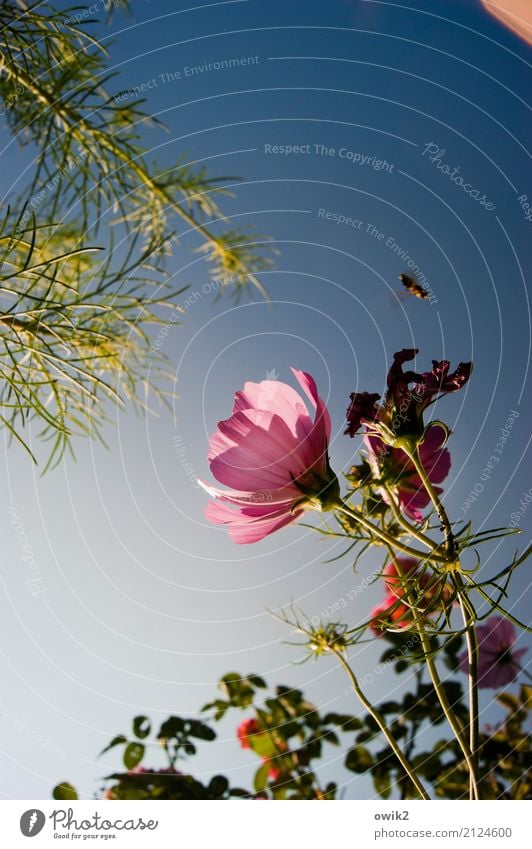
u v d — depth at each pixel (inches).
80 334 26.6
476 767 13.7
